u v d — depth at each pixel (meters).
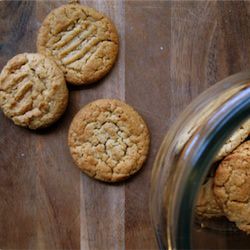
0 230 0.43
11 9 0.43
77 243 0.43
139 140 0.43
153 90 0.43
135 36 0.43
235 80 0.37
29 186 0.43
